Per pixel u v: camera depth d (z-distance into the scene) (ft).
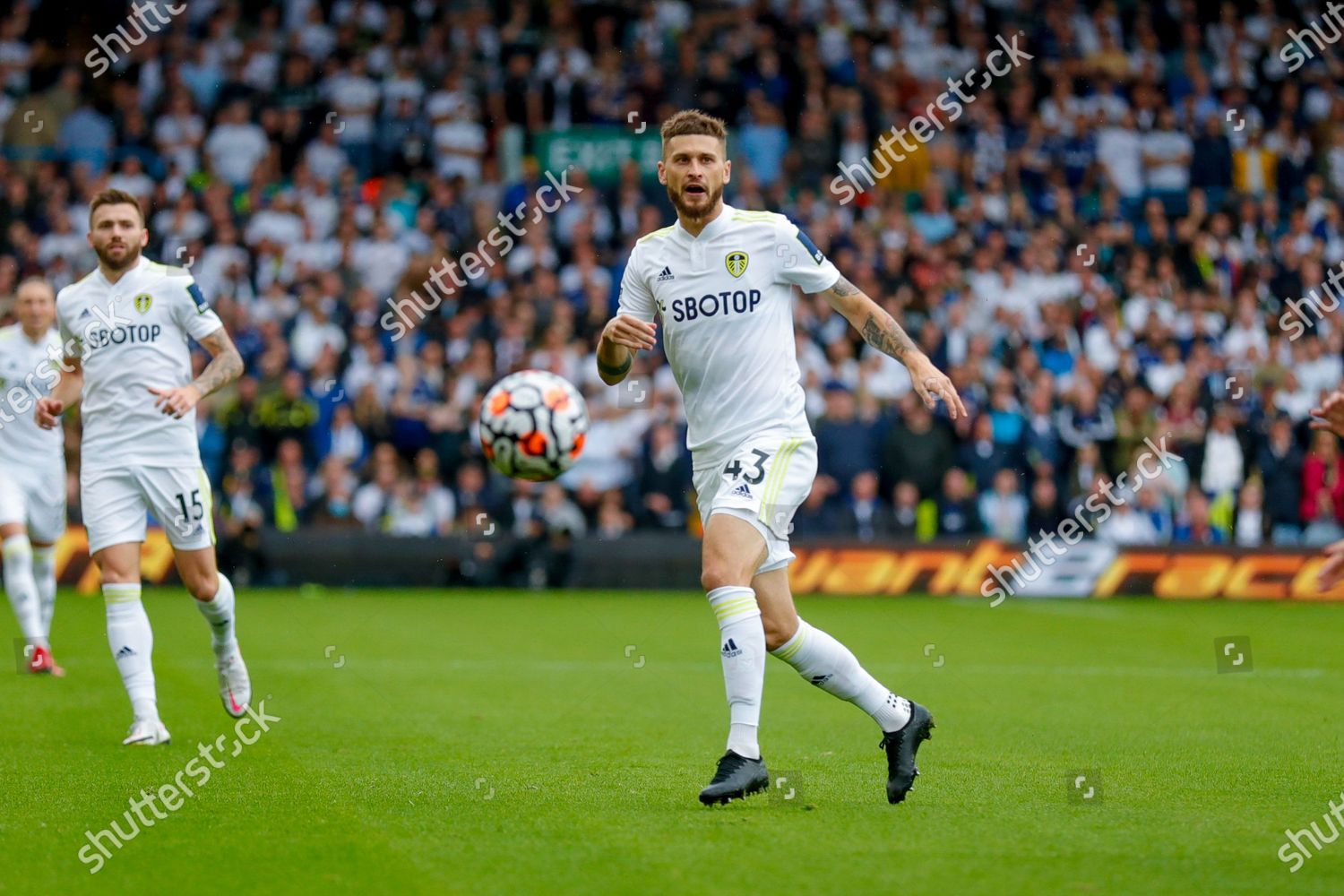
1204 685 104.68
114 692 95.25
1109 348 208.44
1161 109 246.06
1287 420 194.80
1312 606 173.78
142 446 78.69
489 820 58.29
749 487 61.11
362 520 183.32
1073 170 238.27
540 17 242.58
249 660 113.80
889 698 62.13
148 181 214.69
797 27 246.27
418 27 239.71
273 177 224.74
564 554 181.47
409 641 127.85
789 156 230.48
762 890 47.50
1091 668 113.80
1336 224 234.17
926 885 47.98
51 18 231.91
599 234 220.43
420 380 191.31
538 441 66.39
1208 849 53.47
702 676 106.52
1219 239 226.58
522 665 112.47
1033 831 56.08
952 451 188.55
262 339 194.18
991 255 214.48
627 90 230.07
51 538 106.52
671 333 63.57
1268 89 253.24
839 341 200.54
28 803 61.77
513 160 225.76
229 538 177.17
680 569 182.29
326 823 57.98
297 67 231.71
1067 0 253.85
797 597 179.32
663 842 54.03
